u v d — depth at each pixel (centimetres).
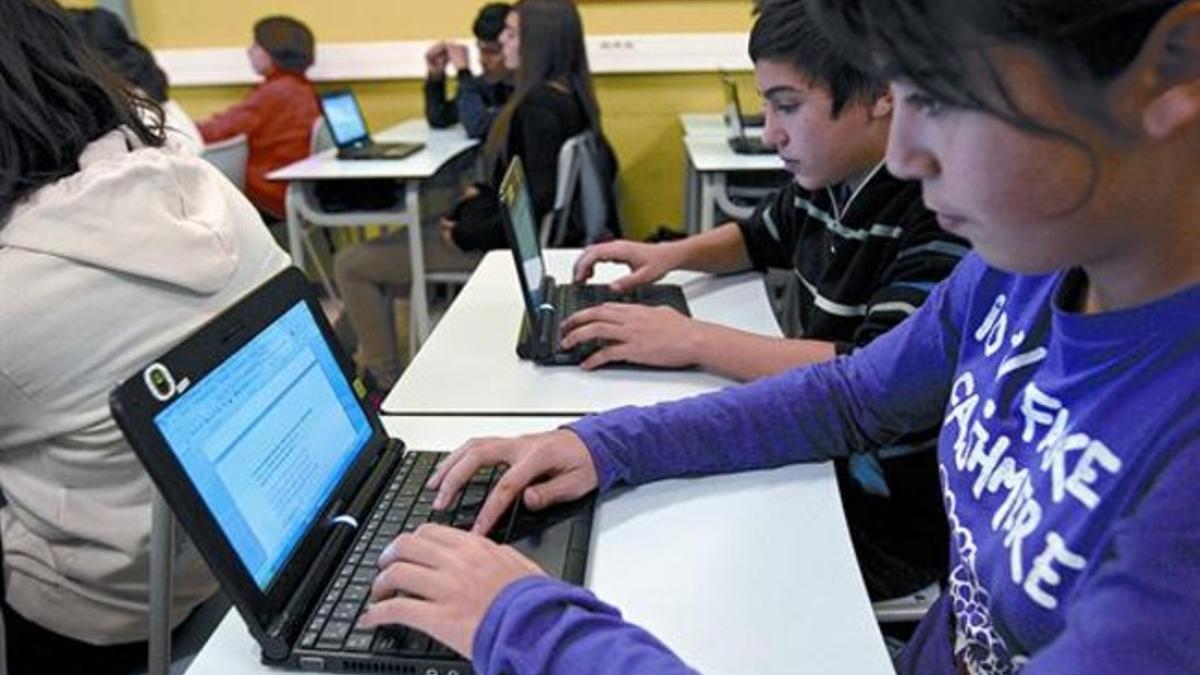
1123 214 45
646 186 459
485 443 96
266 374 85
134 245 103
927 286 118
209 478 72
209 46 458
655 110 448
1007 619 62
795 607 78
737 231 171
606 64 438
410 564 71
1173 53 40
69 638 115
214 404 76
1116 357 54
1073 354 57
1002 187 45
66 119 109
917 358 94
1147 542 44
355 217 331
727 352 125
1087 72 41
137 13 454
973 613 70
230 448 76
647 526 90
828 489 95
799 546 86
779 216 166
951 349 91
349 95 384
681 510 92
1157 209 45
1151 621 42
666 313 134
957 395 78
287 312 94
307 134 413
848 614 77
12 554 114
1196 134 42
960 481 73
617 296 158
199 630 115
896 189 130
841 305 138
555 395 123
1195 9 39
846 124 128
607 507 93
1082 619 46
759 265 171
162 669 99
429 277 337
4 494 115
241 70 458
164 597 97
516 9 345
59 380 104
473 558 71
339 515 88
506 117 321
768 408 99
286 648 72
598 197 351
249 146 405
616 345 130
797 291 165
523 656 62
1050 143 43
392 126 463
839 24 47
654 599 79
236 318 84
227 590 70
